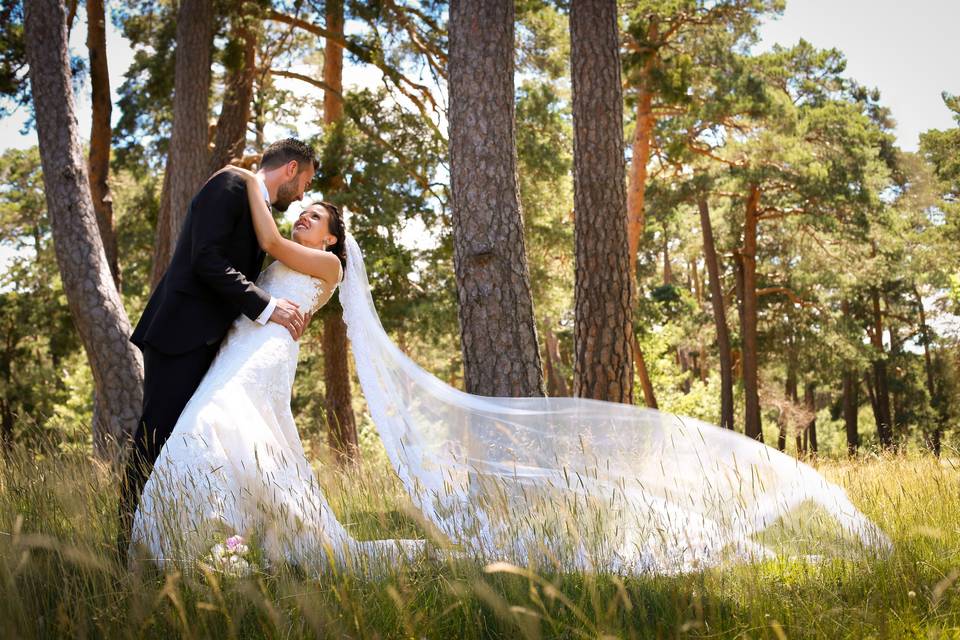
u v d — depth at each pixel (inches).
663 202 853.8
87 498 139.4
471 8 261.4
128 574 110.8
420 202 589.6
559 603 113.0
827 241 963.3
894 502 164.9
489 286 252.4
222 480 136.9
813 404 1379.2
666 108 793.6
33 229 1036.5
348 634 100.7
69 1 535.2
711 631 107.8
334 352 588.7
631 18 709.9
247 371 148.5
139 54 633.0
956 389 1311.5
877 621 107.6
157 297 155.4
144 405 149.3
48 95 302.2
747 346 902.4
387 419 166.9
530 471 159.2
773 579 125.6
